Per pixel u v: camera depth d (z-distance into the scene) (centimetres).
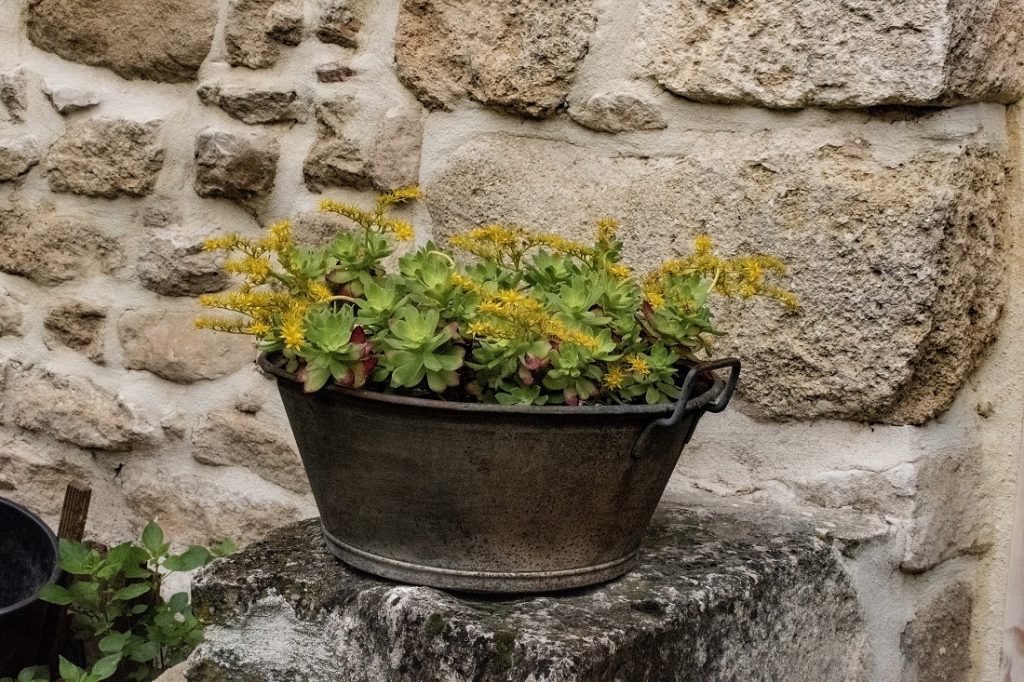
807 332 164
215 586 147
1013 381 170
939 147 157
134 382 227
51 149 225
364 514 137
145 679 212
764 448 174
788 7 160
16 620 201
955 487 170
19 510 219
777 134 166
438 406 126
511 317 128
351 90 201
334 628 139
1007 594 172
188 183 216
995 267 165
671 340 143
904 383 159
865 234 158
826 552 157
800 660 155
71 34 221
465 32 188
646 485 138
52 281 229
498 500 131
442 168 194
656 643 134
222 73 211
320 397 132
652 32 172
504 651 126
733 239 168
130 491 231
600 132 180
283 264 142
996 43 156
